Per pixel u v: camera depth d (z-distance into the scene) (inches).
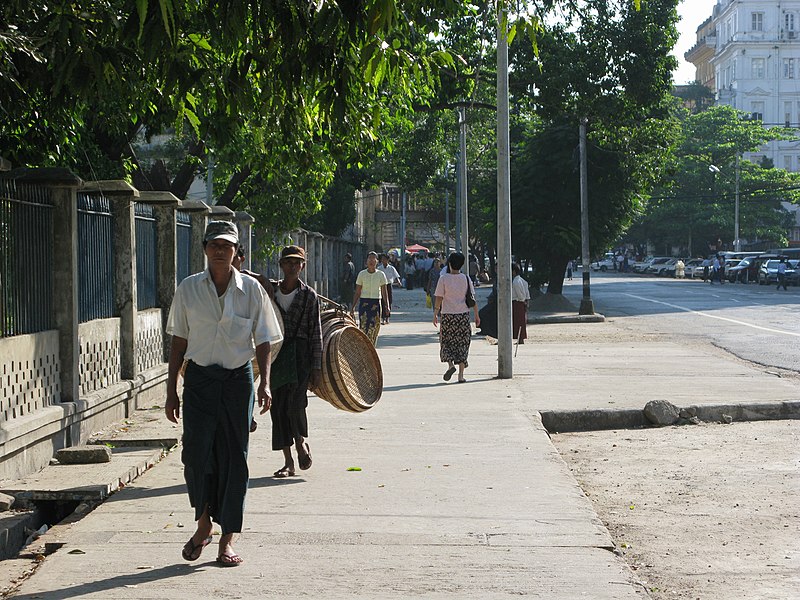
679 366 1391.5
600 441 887.7
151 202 1047.6
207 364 464.4
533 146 2974.9
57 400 753.0
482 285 5383.9
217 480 471.5
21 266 698.8
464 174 2655.0
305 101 628.1
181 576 455.8
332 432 848.3
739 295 3905.0
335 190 3395.7
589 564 476.4
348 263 3034.0
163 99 733.3
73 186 753.0
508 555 490.9
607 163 2930.6
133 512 575.2
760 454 805.2
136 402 948.0
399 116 1304.1
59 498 615.5
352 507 585.6
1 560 520.4
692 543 542.9
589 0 2396.7
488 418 919.0
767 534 559.8
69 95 713.0
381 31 494.9
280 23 502.9
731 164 7165.4
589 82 2399.1
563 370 1341.0
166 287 1080.8
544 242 2955.2
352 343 702.5
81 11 613.6
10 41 634.8
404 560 482.0
